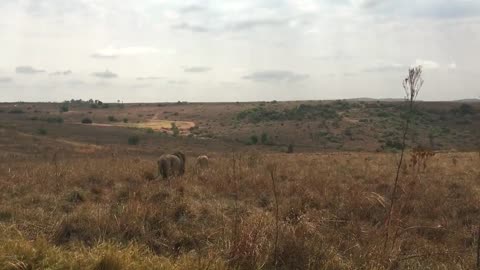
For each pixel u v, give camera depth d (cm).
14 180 1341
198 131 11638
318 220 788
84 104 17900
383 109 12525
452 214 983
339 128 10775
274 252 593
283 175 1554
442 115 10850
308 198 1084
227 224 774
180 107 16712
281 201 1059
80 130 8288
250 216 780
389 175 1531
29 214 876
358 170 1766
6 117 10625
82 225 797
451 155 3016
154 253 686
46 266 533
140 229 775
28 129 7331
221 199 1093
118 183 1372
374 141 9562
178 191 1177
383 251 612
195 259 585
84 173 1544
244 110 14350
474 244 771
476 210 1018
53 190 1188
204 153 5397
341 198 1072
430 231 846
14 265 513
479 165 1938
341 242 693
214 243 684
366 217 930
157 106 17188
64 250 612
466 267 620
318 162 2288
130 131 8981
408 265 624
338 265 583
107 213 848
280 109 13525
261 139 9388
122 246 645
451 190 1268
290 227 658
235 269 557
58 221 809
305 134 10431
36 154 4169
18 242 576
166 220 839
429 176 1523
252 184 1288
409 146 6888
